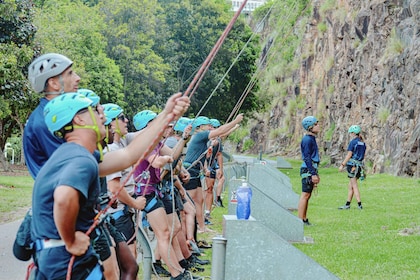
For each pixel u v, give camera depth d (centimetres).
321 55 4462
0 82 2022
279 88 5678
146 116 709
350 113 3388
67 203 366
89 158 384
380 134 2773
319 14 4778
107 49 3631
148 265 705
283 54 5616
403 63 2542
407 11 2645
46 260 383
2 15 1838
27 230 413
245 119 4872
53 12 3475
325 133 4022
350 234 1111
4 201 1678
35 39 2277
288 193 1530
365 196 1725
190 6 4012
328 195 1797
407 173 2325
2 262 890
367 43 3138
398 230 1143
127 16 3719
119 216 632
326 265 847
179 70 4050
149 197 704
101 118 408
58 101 397
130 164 439
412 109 2414
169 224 769
